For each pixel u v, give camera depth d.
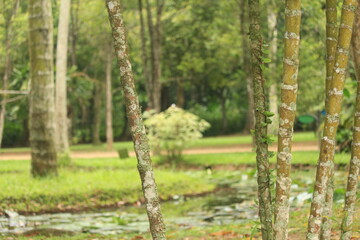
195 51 35.19
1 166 19.92
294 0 3.59
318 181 3.84
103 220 10.58
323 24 16.73
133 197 13.28
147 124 21.86
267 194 3.84
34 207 11.83
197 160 22.17
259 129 3.82
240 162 21.00
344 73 3.78
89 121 50.44
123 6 29.92
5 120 46.25
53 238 8.58
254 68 3.81
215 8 29.44
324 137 3.82
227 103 52.78
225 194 14.59
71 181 13.91
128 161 21.27
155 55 27.84
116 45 3.60
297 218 8.77
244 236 5.23
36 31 14.33
